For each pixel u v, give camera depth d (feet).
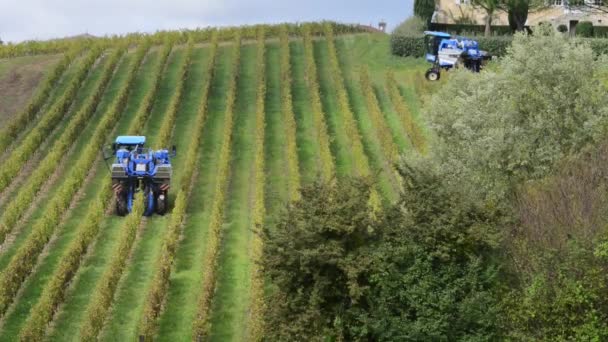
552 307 81.25
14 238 127.13
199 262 117.80
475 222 85.35
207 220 133.59
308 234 83.10
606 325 80.12
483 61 213.25
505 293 84.38
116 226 130.31
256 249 110.42
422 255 83.87
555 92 110.01
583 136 107.96
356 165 153.99
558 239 87.10
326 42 246.27
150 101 191.42
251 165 159.74
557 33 115.65
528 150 107.45
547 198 93.20
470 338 81.66
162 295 104.94
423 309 81.76
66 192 136.05
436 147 116.37
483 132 110.83
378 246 84.17
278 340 84.02
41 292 109.09
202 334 94.84
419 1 252.01
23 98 202.18
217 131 179.32
